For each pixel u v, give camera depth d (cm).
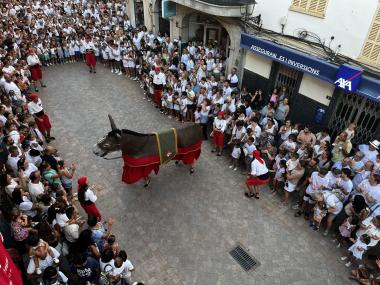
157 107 1377
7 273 367
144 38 1761
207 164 1061
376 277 710
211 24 1523
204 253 769
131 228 827
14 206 701
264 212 885
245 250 778
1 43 1587
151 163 841
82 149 1107
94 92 1488
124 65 1603
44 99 1414
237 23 1221
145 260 749
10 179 730
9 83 1182
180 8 1507
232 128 1058
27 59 1432
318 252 780
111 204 896
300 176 845
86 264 604
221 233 820
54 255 596
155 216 862
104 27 1997
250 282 710
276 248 786
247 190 956
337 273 734
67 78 1617
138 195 929
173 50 1584
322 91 1038
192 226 837
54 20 1992
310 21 997
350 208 766
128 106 1380
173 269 731
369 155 853
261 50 1141
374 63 872
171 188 958
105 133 1193
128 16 2098
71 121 1261
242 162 1062
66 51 1766
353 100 974
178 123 1271
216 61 1386
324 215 784
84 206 765
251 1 1123
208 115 1162
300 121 1155
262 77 1240
